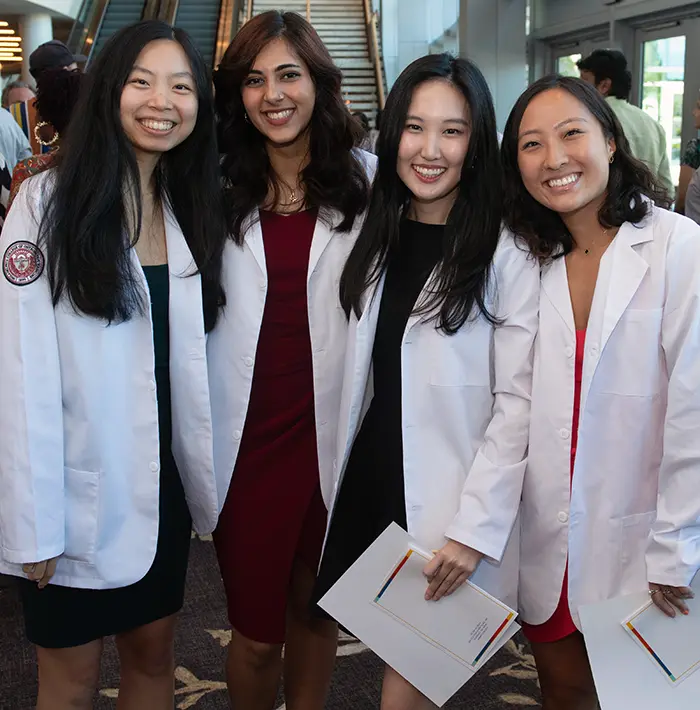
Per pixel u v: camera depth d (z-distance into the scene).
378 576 1.66
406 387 1.70
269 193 1.94
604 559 1.64
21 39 13.40
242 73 1.85
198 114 1.79
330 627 2.05
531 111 1.63
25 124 3.79
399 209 1.75
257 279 1.87
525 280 1.69
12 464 1.60
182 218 1.81
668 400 1.55
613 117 1.65
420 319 1.67
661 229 1.61
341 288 1.77
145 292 1.69
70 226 1.61
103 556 1.71
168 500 1.83
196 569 3.19
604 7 6.88
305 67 1.84
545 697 1.82
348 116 1.91
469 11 7.65
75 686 1.79
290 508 1.91
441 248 1.72
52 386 1.62
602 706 1.56
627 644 1.58
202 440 1.82
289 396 1.90
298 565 2.00
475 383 1.70
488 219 1.67
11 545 1.61
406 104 1.66
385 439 1.74
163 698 1.92
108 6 12.55
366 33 13.54
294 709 2.09
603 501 1.63
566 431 1.63
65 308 1.63
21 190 1.66
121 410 1.70
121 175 1.64
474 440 1.72
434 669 1.66
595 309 1.61
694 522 1.53
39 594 1.72
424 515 1.69
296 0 14.14
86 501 1.69
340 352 1.88
